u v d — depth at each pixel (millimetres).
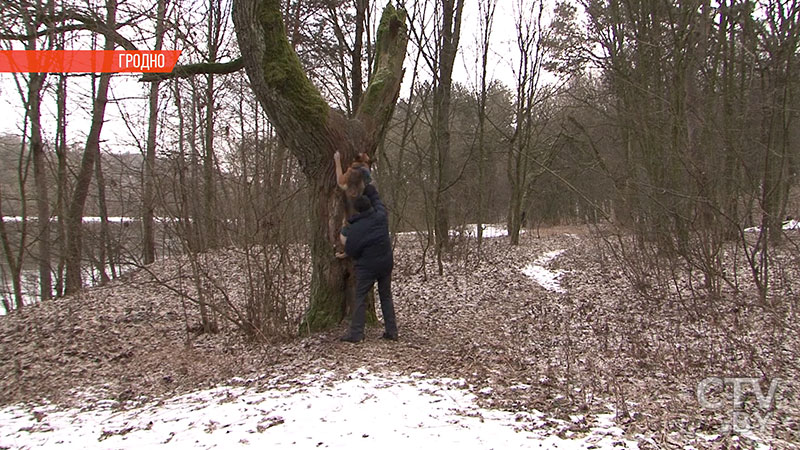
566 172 18281
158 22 7715
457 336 6844
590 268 12930
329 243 6578
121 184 8328
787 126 7320
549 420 4012
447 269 13406
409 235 18047
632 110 10672
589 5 12359
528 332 7176
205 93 6961
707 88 9406
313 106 6098
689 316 7516
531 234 24922
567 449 3482
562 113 20281
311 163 6449
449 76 14883
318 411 4145
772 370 5180
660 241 8914
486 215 19375
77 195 13219
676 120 8609
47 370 6281
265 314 6703
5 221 14766
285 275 6918
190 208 7000
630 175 9375
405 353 5863
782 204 8102
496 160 23172
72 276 12562
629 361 5699
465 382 4875
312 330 6680
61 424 4586
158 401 5043
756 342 6148
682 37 9953
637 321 7629
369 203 6137
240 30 6055
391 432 3748
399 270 13000
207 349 6688
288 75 6020
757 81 8789
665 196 8727
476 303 9398
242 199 6887
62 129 13031
